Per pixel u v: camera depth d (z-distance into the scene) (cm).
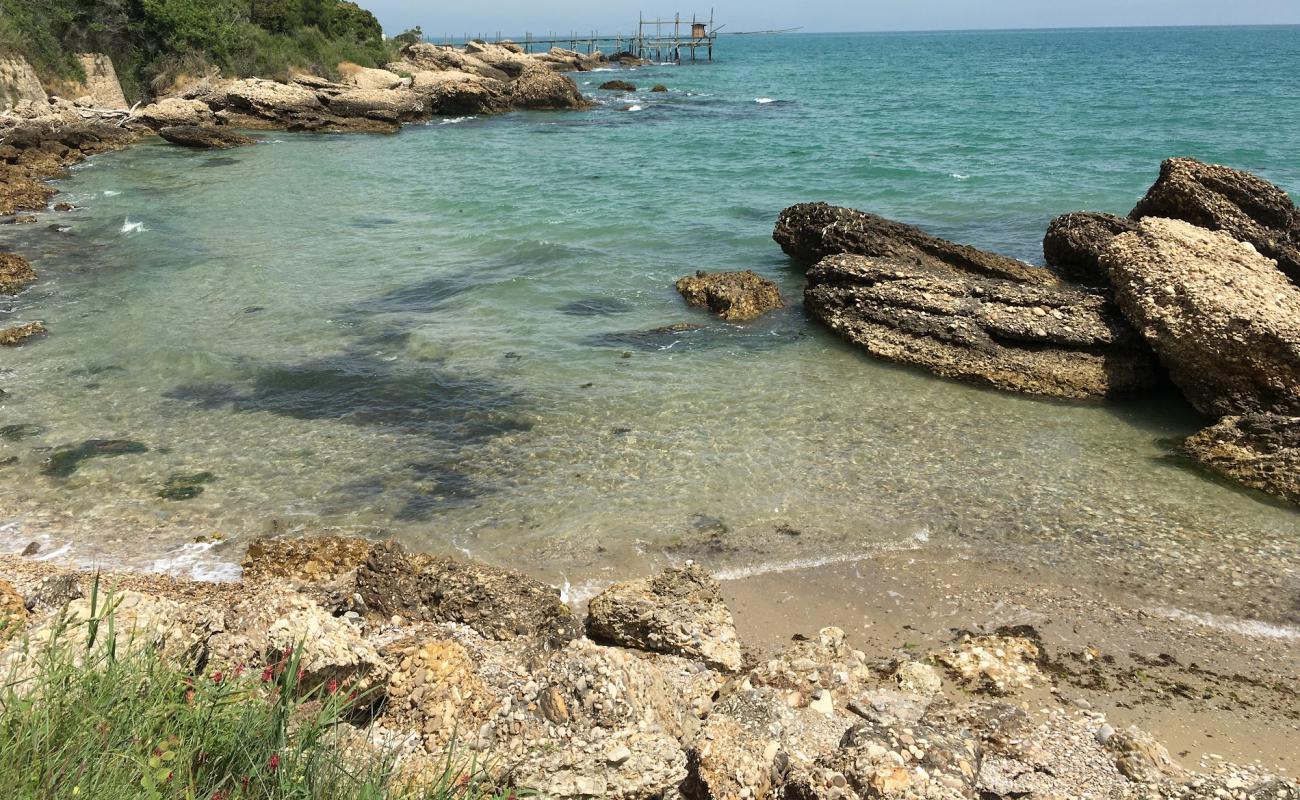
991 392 1499
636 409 1399
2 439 1269
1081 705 795
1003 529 1092
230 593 892
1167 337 1428
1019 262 1912
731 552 1038
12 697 414
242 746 423
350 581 910
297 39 6159
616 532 1070
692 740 646
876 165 3553
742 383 1512
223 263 2167
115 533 1049
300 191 3145
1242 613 938
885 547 1053
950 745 595
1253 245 1772
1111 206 2755
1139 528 1095
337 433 1310
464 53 8738
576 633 838
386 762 473
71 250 2269
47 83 4528
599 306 1888
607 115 5797
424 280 2047
